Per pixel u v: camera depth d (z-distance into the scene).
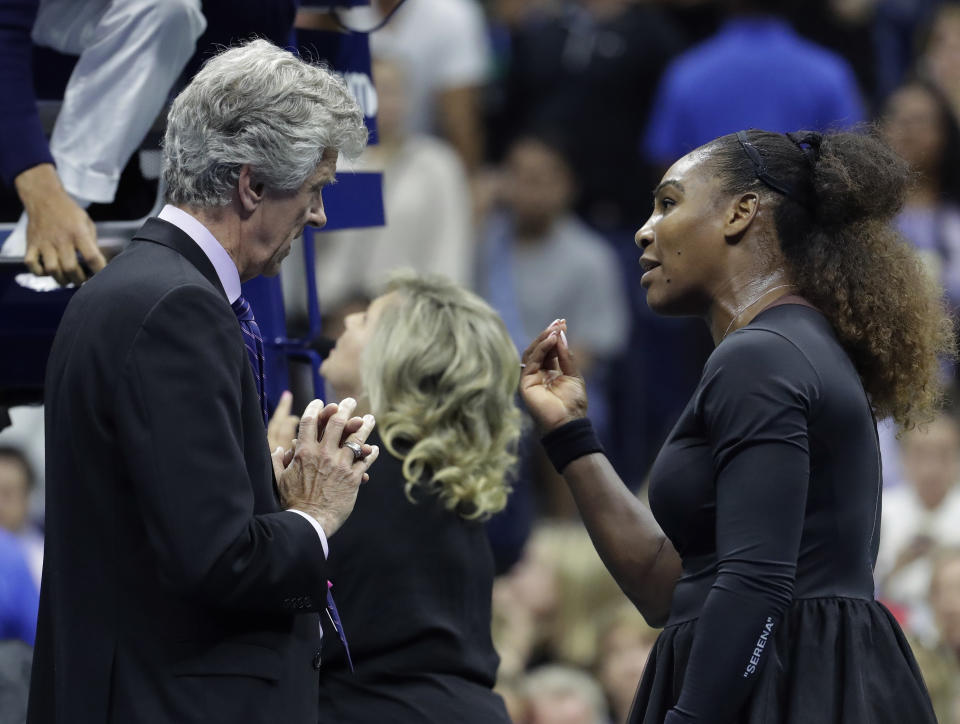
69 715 8.17
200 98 8.36
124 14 10.64
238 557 7.87
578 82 24.41
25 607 13.63
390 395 11.01
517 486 19.67
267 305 11.40
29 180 10.12
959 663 16.11
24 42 10.21
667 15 26.89
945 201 22.61
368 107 12.96
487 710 10.46
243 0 11.05
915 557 18.25
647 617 10.06
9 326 10.80
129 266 8.26
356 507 10.59
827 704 8.39
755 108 22.47
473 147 23.67
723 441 8.45
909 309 9.10
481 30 23.97
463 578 10.72
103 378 8.02
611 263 22.98
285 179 8.38
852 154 9.05
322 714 10.34
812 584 8.62
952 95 26.06
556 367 10.37
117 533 8.13
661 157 23.17
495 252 22.77
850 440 8.61
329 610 9.35
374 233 21.06
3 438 19.77
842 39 25.47
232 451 7.97
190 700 8.06
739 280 9.06
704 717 8.18
